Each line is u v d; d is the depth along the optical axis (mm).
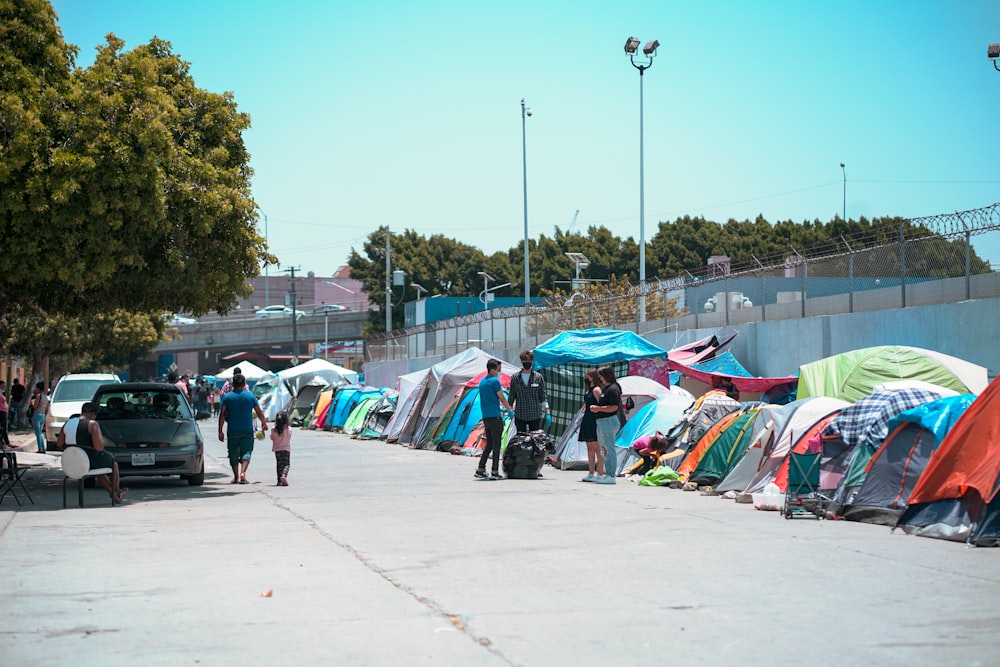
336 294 158875
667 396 21125
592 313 35312
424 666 6066
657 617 7348
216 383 64438
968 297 20609
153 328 51281
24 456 27172
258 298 152250
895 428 12852
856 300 24391
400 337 59031
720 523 12594
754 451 15797
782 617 7332
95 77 16125
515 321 42375
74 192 15602
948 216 21141
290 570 9312
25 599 8047
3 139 15508
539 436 19375
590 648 6480
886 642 6605
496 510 14016
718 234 87938
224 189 18031
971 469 11273
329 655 6320
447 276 97938
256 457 26359
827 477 13531
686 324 31766
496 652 6387
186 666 6086
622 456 20312
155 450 17812
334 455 27250
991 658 6219
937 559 9844
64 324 43469
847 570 9242
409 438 31969
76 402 29250
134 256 16531
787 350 26031
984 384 18906
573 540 11133
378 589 8406
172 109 16672
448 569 9336
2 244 15781
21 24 16062
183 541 11188
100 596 8164
